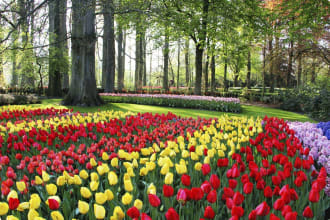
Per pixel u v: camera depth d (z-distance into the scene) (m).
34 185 2.61
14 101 13.92
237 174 2.38
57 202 1.98
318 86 16.09
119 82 25.64
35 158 3.16
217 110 14.09
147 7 12.38
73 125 5.45
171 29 18.73
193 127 5.87
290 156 3.18
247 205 2.15
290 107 15.86
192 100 15.45
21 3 9.55
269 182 2.65
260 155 3.43
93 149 3.51
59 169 2.84
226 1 15.13
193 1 15.02
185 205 2.12
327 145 3.73
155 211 1.98
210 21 15.57
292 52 18.55
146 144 4.15
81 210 1.87
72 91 13.82
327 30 18.78
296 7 14.94
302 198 2.34
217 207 2.12
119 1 12.41
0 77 23.17
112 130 4.54
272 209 2.18
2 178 2.96
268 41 21.58
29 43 16.22
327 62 17.73
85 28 13.16
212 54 19.62
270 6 20.23
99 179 2.72
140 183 2.68
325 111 11.00
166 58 28.00
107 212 2.25
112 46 22.06
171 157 3.20
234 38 16.66
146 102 16.91
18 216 2.05
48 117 7.57
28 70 21.84
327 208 2.51
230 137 4.14
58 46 21.30
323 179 2.22
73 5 11.03
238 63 24.64
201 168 2.66
